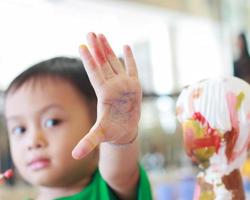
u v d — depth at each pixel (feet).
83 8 7.34
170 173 3.91
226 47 9.72
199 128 1.33
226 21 10.12
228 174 1.35
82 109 1.70
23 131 1.70
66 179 1.68
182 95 1.38
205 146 1.33
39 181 1.66
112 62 1.26
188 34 9.59
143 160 4.55
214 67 9.49
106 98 1.24
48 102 1.66
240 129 1.30
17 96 1.71
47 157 1.65
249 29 9.95
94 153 1.70
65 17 6.98
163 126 4.62
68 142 1.65
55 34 6.58
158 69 7.73
